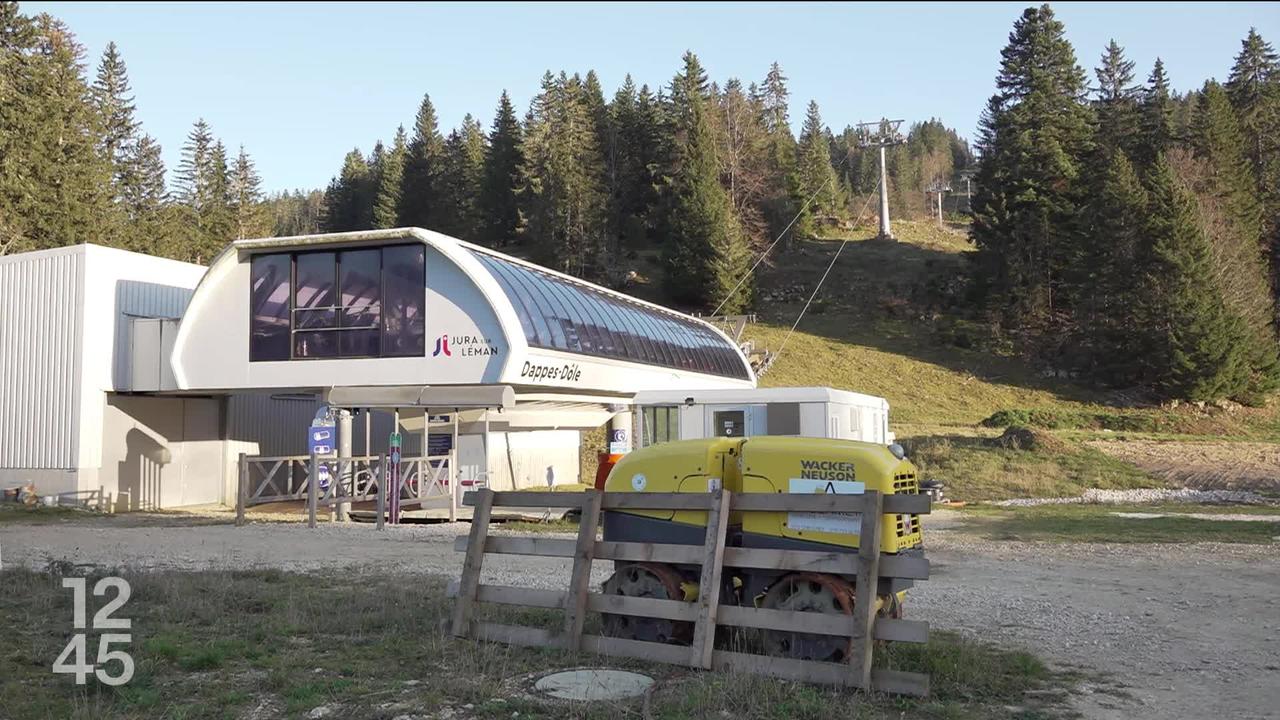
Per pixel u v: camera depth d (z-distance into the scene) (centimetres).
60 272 2809
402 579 1267
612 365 2947
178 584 1146
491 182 9800
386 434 3312
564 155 8256
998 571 1431
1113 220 6097
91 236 5788
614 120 10031
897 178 15838
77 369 2761
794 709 662
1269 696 739
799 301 7731
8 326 2870
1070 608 1118
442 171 10288
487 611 994
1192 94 10988
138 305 2919
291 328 2603
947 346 6681
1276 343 5928
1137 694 744
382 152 11944
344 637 904
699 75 9356
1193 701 726
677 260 7631
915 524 843
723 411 2147
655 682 738
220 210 8944
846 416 2183
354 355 2545
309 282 2603
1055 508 2588
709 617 775
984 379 6100
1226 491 2914
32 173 5506
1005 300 6794
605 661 805
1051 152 6819
